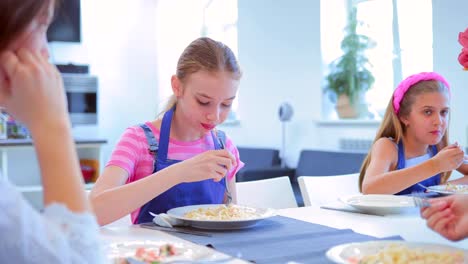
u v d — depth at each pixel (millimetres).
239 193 1926
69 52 6785
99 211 1354
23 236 662
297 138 5094
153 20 7297
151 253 1008
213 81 1524
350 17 4766
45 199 729
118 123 7078
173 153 1731
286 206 2039
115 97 7055
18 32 756
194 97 1561
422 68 4156
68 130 771
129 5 7129
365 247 982
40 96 761
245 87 5738
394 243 1001
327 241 1159
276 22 5297
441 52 3785
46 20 794
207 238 1204
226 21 6273
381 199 1694
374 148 2154
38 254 666
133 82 7164
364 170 2193
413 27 4227
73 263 688
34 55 785
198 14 6773
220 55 1548
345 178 2213
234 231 1285
